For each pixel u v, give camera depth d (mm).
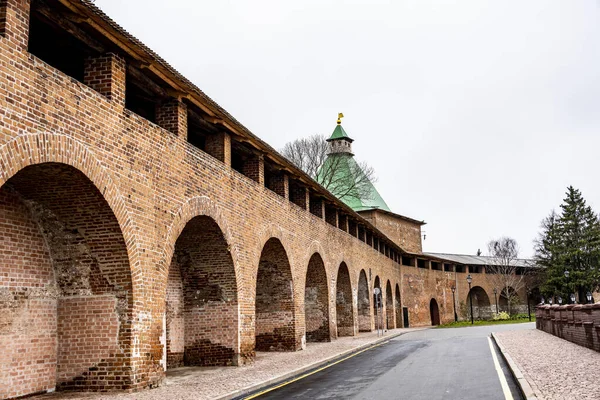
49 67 9484
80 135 10172
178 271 17406
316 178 50281
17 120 8664
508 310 71812
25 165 8766
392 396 10516
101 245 11477
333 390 11625
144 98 15008
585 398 8547
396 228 58406
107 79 11367
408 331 40156
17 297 10906
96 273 11633
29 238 11281
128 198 11609
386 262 45125
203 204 15047
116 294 11562
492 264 71438
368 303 37719
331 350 22078
